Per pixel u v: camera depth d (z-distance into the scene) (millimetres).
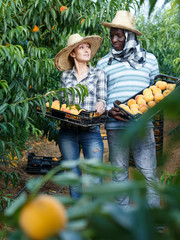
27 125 2141
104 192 269
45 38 3502
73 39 2467
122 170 329
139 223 242
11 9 2709
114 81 2393
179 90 297
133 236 236
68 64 2617
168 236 248
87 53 2424
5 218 266
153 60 2451
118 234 240
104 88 2395
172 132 307
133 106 2156
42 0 2855
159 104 302
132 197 268
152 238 240
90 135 2328
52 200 262
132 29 2289
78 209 275
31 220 245
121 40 2355
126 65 2375
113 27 2352
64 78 2471
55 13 3021
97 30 3494
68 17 3189
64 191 3400
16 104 2217
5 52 2094
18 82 2488
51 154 5086
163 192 285
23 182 3494
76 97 2373
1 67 2359
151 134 2189
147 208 259
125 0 3418
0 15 2438
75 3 3182
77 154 2344
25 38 2809
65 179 319
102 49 3779
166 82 2396
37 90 2869
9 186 3303
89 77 2402
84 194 280
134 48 2369
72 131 2334
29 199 259
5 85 2201
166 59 5414
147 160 2203
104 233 243
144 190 276
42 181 316
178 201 270
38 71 2541
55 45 3520
